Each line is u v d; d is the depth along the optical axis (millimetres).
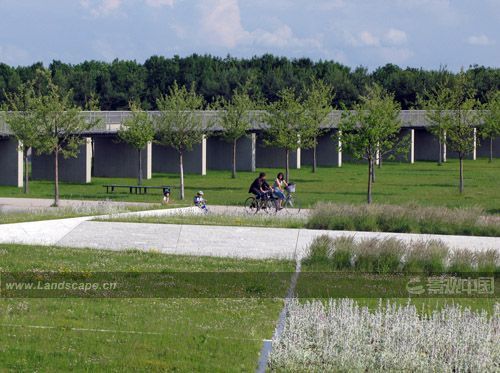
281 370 18875
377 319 22125
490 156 106438
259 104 103000
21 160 77375
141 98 162750
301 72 163125
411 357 19562
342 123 63688
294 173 90000
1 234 38938
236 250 35938
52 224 41688
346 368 19047
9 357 19047
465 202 58719
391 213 42594
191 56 175875
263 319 23453
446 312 23312
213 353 19891
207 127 85125
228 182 79562
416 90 147750
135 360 19047
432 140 110188
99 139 90000
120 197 64875
